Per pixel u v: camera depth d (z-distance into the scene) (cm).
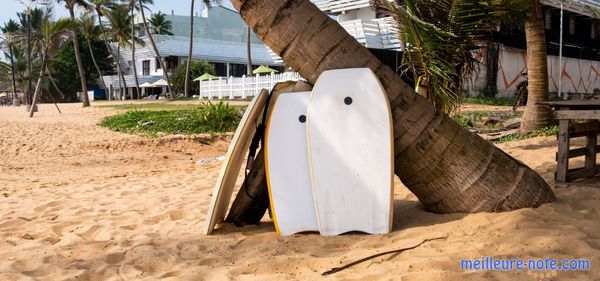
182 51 5666
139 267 423
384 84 484
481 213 474
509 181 482
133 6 5375
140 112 2109
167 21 6481
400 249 411
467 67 708
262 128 521
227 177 519
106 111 2538
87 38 5709
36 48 6159
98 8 5425
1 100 7150
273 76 3319
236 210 554
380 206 467
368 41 2520
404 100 482
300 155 491
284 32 481
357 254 409
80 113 2564
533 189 490
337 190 472
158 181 930
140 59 6228
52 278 399
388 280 350
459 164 479
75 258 454
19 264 438
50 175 1136
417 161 482
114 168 1258
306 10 480
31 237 546
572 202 518
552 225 438
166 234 533
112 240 518
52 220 628
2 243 518
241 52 5925
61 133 1816
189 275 393
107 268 420
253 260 422
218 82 3856
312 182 475
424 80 657
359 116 473
